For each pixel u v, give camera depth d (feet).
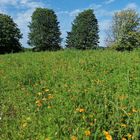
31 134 25.08
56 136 23.02
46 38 245.86
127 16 185.78
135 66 40.09
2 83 42.16
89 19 239.09
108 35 191.42
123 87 32.48
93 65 44.47
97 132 22.76
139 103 27.27
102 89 32.37
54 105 29.32
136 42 124.57
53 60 53.57
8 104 34.30
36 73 43.68
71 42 244.63
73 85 34.37
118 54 51.83
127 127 23.75
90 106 27.53
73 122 25.00
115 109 27.07
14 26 242.37
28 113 29.27
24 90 37.24
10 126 27.81
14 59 64.18
